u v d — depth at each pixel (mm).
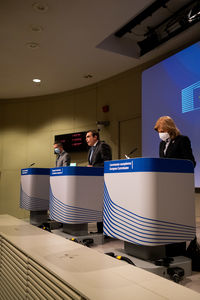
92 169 2811
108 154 3344
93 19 4094
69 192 2719
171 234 1767
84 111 6777
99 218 2809
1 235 2299
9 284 1990
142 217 1748
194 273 1867
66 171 2756
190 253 1962
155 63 5281
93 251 1712
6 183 7668
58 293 1253
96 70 5887
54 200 2934
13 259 1948
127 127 5762
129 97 5750
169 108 4699
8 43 4781
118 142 5887
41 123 7559
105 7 3799
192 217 1872
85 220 2730
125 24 4672
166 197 1771
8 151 7746
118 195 1948
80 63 5562
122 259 1755
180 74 4535
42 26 4270
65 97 7238
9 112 7883
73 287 1137
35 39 4652
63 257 1573
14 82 6629
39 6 3771
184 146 2143
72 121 7016
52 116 7414
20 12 3906
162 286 1143
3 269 2182
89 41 4719
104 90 6355
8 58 5355
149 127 5062
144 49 5016
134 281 1200
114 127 6000
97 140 3455
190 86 4344
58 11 3893
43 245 1873
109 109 6168
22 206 3771
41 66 5719
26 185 3686
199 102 4180
